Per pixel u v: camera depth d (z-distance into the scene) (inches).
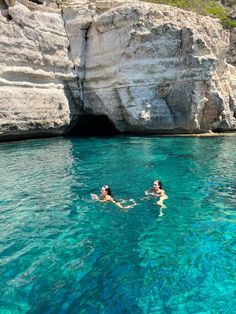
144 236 315.3
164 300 223.6
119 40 930.1
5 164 594.2
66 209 381.4
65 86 957.8
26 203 399.5
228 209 383.9
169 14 933.2
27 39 845.2
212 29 983.0
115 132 1073.5
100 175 522.3
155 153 693.9
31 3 890.7
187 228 333.1
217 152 705.6
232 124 1061.8
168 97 949.2
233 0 1712.6
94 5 967.0
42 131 895.1
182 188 460.1
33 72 858.1
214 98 959.0
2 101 779.4
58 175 522.3
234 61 1360.7
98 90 978.1
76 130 1110.4
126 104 938.7
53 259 272.2
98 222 346.3
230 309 215.8
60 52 930.1
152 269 259.8
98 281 243.1
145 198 417.4
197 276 251.3
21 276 248.1
